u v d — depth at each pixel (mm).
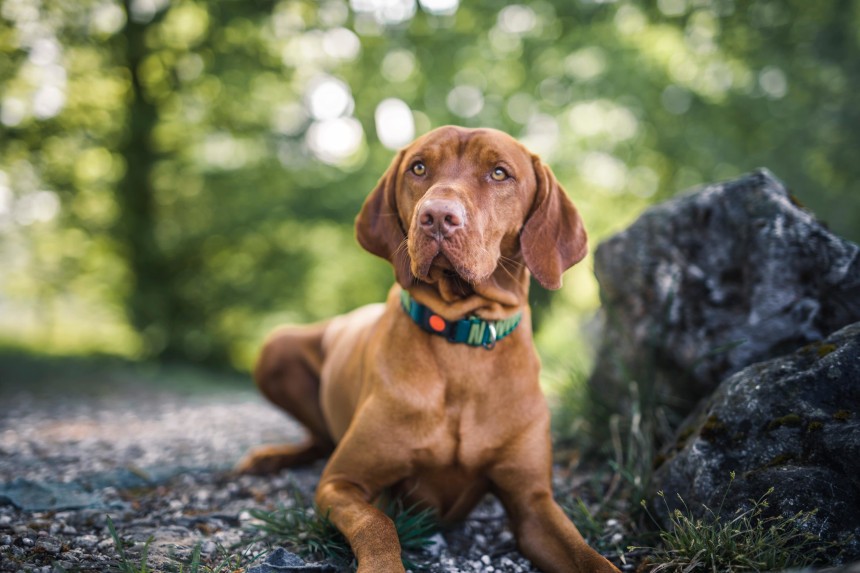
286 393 4199
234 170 10773
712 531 2322
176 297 10758
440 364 2762
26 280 12969
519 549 2730
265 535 2818
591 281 11609
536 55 10438
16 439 4598
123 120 10516
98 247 11562
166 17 10109
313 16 10227
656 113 10352
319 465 4086
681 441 2932
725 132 10078
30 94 10109
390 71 10898
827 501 2275
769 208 3234
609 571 2352
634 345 3621
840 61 9430
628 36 10469
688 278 3428
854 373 2469
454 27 10406
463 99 10914
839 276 2963
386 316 3049
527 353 2883
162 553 2547
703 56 10422
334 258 11609
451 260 2537
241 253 11055
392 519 2793
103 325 14914
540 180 2936
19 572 2219
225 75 10062
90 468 3818
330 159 11000
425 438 2730
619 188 11695
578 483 3521
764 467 2451
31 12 9633
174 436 4930
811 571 1871
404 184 2895
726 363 3172
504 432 2762
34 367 8688
